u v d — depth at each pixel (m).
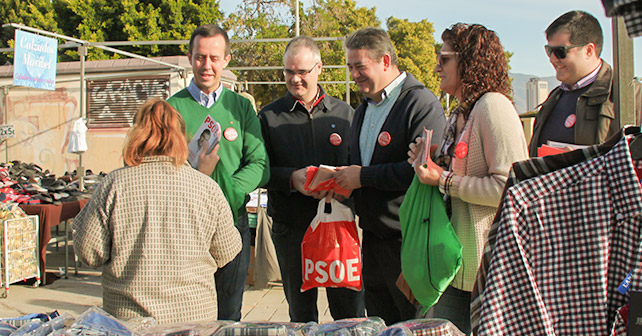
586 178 1.23
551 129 3.05
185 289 2.14
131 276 2.10
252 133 3.08
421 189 2.40
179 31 23.22
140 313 2.09
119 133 11.72
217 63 2.96
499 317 1.26
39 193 5.90
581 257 1.23
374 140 2.93
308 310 3.38
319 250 2.89
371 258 3.00
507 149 2.16
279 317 4.51
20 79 7.34
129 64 11.61
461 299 2.42
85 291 5.51
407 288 2.54
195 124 2.98
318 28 24.45
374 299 3.03
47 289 5.56
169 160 2.17
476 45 2.32
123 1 22.06
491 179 2.17
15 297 5.27
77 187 7.48
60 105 12.05
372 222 2.89
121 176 2.14
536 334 1.24
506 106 2.22
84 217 2.15
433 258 2.26
